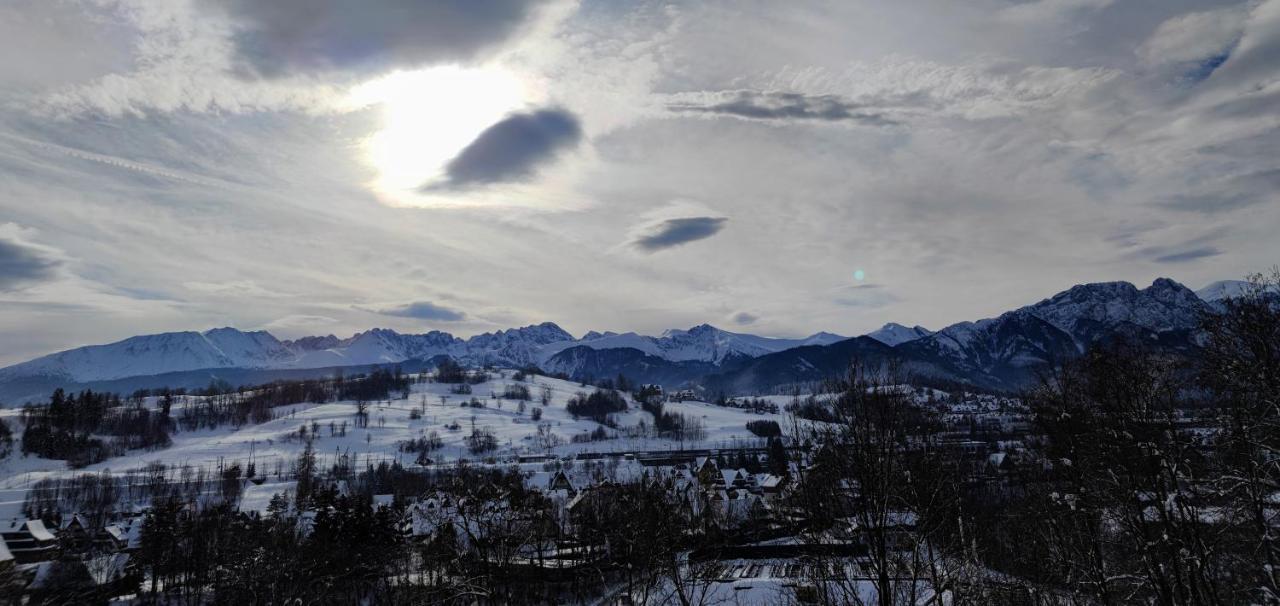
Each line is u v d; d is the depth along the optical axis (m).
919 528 29.55
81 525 144.38
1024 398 47.75
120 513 175.25
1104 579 38.47
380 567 78.38
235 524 122.19
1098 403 39.84
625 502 88.31
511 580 59.41
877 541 28.45
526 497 80.81
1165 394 37.78
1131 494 37.00
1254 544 36.94
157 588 112.12
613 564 76.12
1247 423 36.56
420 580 64.19
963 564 32.22
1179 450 36.38
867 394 30.22
